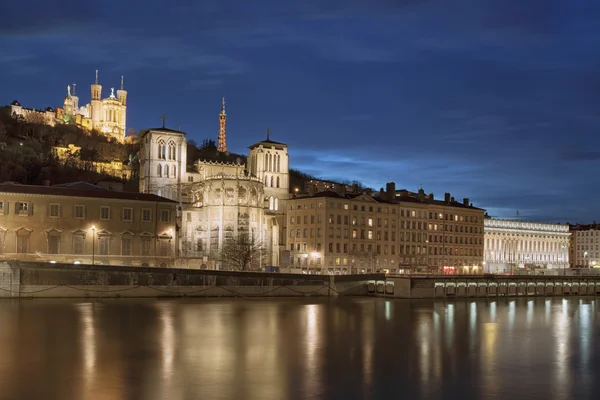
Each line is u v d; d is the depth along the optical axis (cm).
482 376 5366
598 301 14862
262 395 4538
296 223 19625
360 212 19338
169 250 14075
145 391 4562
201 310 9581
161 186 19550
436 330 8319
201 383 4838
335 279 13238
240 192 17862
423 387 4916
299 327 8106
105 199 13412
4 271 10331
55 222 12900
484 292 15162
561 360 6209
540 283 16288
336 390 4744
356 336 7519
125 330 7356
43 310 8938
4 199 12512
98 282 10900
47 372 5106
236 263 16088
